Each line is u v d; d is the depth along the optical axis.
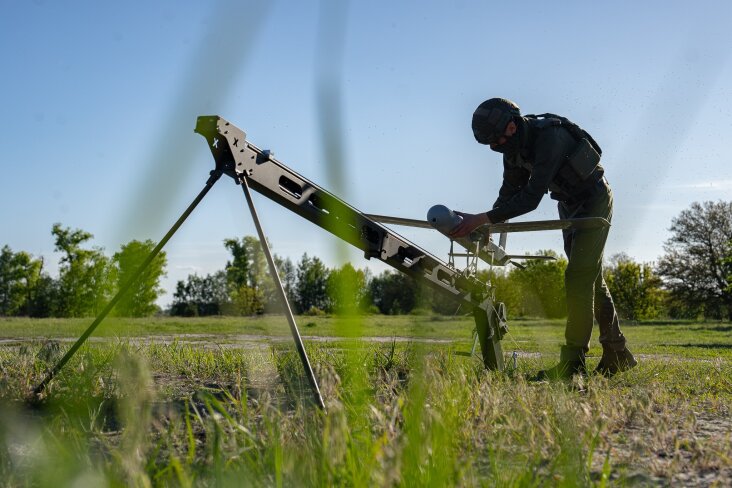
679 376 5.52
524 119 4.96
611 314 5.45
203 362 5.25
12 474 2.13
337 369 4.48
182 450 2.55
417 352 1.83
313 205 4.04
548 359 5.87
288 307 3.17
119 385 3.57
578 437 2.45
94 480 1.83
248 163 3.65
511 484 1.99
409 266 4.64
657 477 2.33
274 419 2.51
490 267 5.32
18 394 3.65
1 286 35.31
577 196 5.27
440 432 1.94
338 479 1.82
